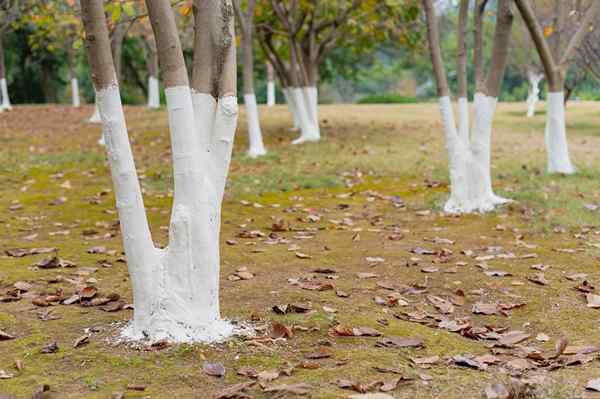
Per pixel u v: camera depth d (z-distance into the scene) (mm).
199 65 3883
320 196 9156
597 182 9523
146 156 13148
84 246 6430
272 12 15742
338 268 5633
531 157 12289
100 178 10758
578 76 16656
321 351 3727
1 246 6434
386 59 47031
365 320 4277
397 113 21453
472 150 8109
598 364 3617
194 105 3879
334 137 15484
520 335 4070
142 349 3762
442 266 5703
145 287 3859
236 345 3811
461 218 7730
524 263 5781
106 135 3723
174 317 3840
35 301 4672
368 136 15570
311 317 4285
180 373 3457
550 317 4453
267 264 5738
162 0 3688
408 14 14906
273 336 3963
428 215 7930
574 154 12727
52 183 10320
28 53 29938
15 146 14688
